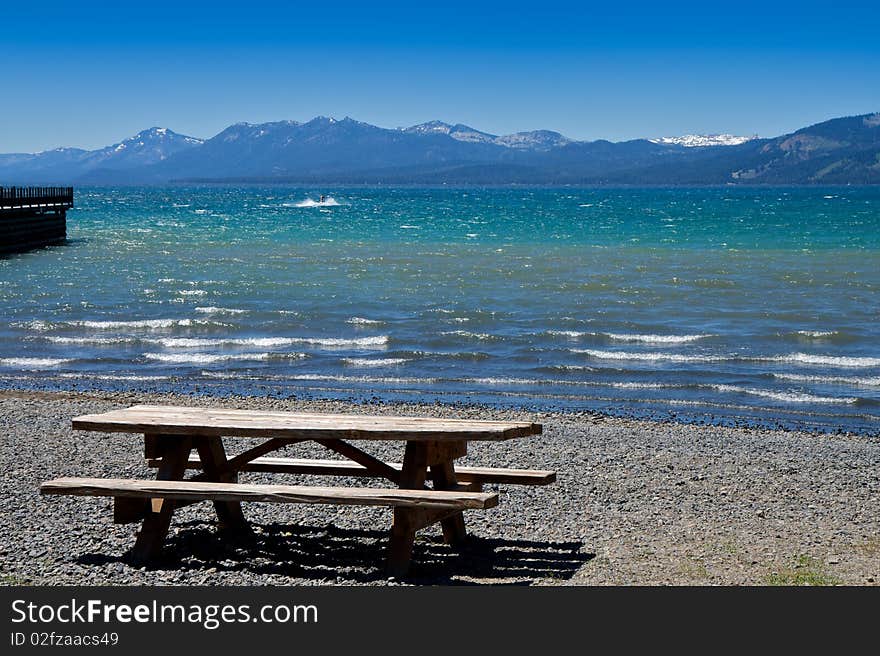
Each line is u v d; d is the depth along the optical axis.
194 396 16.83
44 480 9.50
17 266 41.38
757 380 18.69
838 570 7.06
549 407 16.33
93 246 53.91
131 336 23.52
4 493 8.88
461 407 15.98
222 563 7.11
